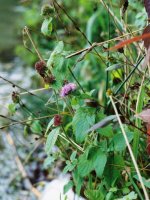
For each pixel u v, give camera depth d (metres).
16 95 1.05
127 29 1.04
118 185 0.93
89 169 0.88
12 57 3.09
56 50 0.92
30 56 2.79
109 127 0.88
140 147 0.94
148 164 0.91
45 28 0.98
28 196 1.57
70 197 1.17
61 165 1.55
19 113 1.73
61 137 0.99
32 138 1.87
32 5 2.93
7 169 1.75
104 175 0.90
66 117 1.13
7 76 2.66
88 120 0.87
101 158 0.88
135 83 0.95
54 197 1.27
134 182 0.90
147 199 0.74
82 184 0.97
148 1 0.77
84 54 0.92
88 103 0.89
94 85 1.80
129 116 0.95
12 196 1.58
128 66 1.01
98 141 0.96
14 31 3.52
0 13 4.26
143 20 1.14
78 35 1.91
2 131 1.88
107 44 1.09
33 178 1.65
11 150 1.85
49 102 1.09
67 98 1.03
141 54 0.98
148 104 0.89
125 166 0.90
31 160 1.75
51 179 1.55
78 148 0.95
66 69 0.91
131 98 0.97
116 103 0.97
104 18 1.88
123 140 0.88
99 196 0.89
